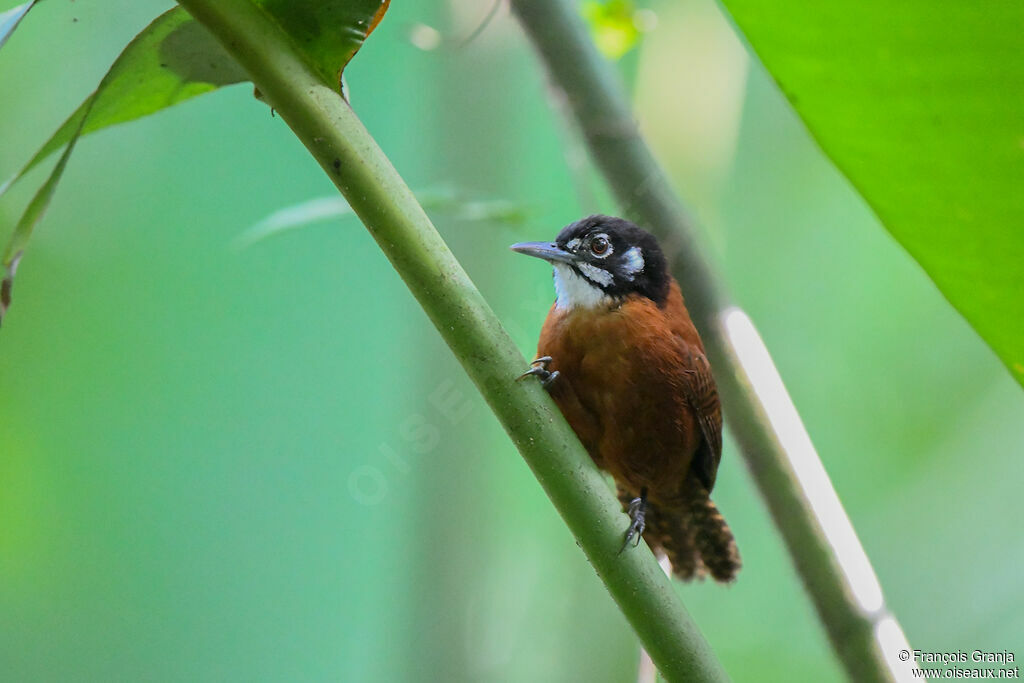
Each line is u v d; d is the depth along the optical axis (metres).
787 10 3.70
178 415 12.52
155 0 11.41
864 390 11.83
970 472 11.38
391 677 8.52
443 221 9.14
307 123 4.28
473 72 8.98
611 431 8.24
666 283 8.43
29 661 12.31
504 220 7.79
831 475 11.62
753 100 11.17
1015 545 11.06
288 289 12.34
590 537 4.28
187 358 12.59
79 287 12.52
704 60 9.43
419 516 8.30
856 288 11.72
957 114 3.79
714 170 9.27
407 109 10.41
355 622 11.44
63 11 11.22
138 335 12.68
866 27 3.68
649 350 7.99
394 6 10.58
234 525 12.09
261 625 11.80
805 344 11.74
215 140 12.70
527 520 8.66
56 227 12.37
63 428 12.47
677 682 4.20
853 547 6.24
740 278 11.55
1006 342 4.15
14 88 11.23
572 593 8.41
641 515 8.45
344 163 4.28
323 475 11.88
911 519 11.31
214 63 5.01
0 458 12.26
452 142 9.02
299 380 12.11
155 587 12.36
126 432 12.60
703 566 9.88
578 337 8.11
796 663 11.59
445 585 8.10
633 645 8.35
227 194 12.70
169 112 12.55
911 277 11.68
